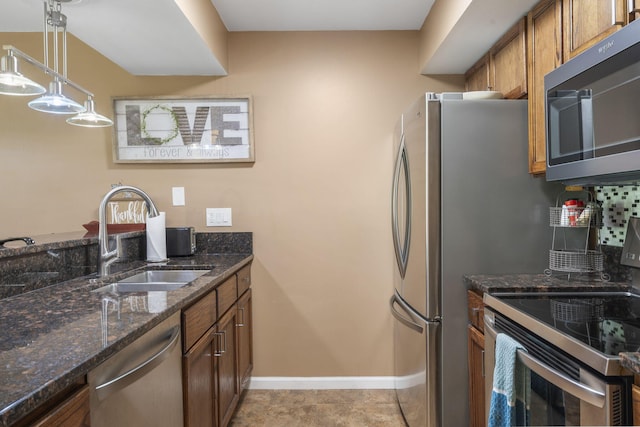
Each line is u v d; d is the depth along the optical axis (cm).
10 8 200
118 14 157
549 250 164
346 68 237
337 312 241
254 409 215
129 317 100
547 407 103
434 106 162
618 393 81
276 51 236
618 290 140
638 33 95
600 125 109
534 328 108
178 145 234
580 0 127
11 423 54
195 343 138
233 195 238
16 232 234
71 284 148
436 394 161
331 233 240
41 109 157
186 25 168
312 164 238
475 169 162
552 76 131
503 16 164
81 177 235
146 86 235
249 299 233
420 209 168
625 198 146
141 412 98
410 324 176
